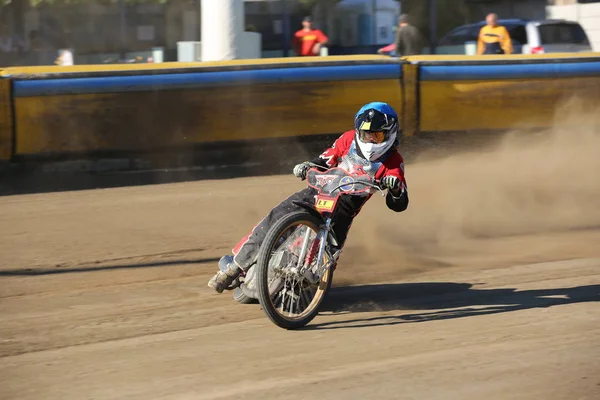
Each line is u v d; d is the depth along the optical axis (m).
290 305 7.12
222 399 5.25
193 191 12.40
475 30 24.05
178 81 13.12
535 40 22.67
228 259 6.96
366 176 6.60
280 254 6.67
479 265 8.95
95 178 12.81
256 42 16.39
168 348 6.21
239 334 6.55
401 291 7.93
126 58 24.00
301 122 13.91
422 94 14.49
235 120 13.52
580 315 7.10
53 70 12.49
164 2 24.97
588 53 16.06
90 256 9.03
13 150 12.28
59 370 5.75
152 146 13.09
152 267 8.65
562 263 8.99
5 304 7.34
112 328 6.68
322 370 5.77
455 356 6.05
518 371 5.75
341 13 26.08
